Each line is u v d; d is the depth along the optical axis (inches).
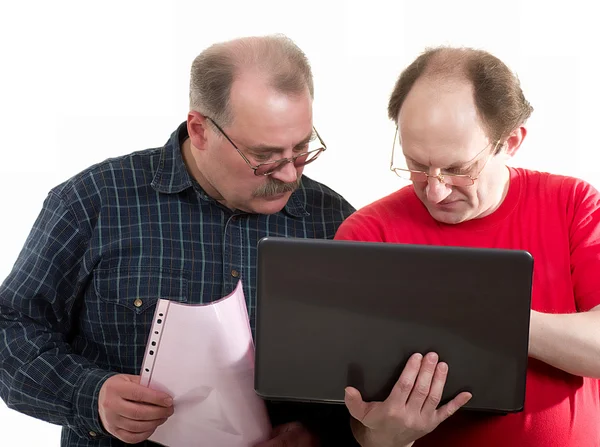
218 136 67.6
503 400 55.7
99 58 131.7
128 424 63.1
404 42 133.8
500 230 66.4
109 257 73.4
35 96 131.5
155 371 61.7
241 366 62.0
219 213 75.4
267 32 133.1
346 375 56.4
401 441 59.0
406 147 61.9
